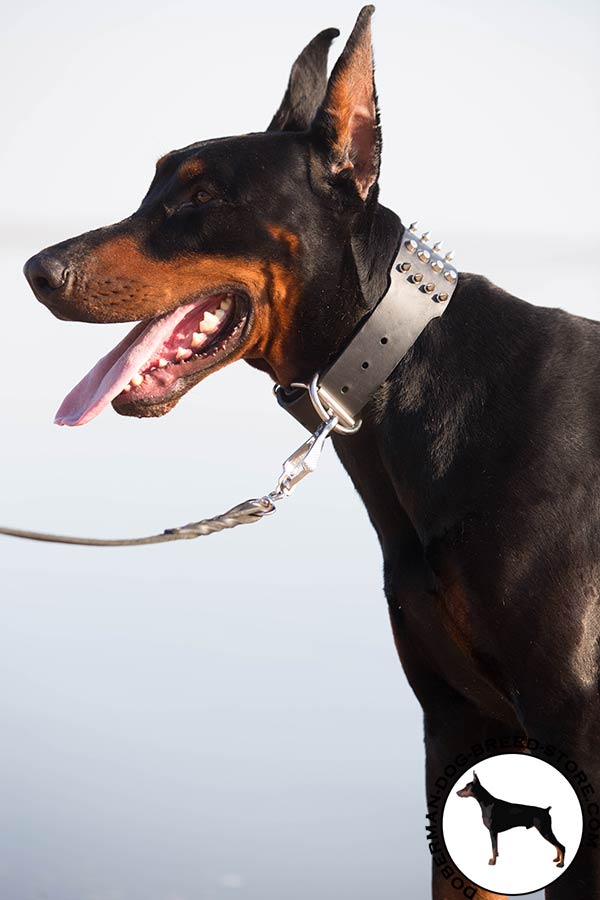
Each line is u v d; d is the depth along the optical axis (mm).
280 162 4523
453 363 4445
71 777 6648
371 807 6395
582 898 4152
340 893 5652
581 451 4277
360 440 4566
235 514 4316
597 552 4230
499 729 4602
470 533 4266
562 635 4180
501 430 4328
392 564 4559
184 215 4562
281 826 6180
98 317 4578
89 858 5914
